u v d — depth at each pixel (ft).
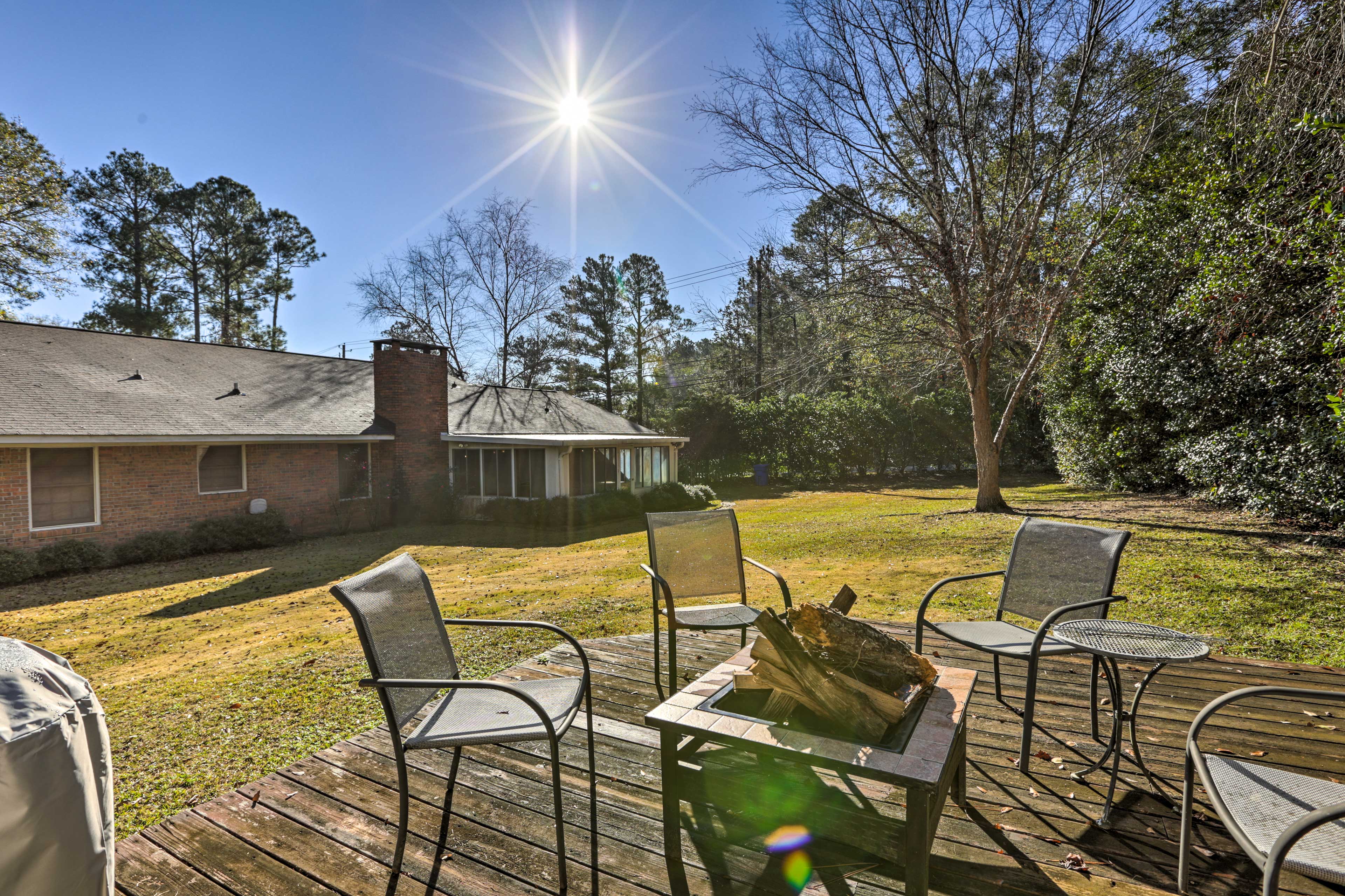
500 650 18.60
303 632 22.75
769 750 6.66
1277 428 29.50
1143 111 36.40
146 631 24.06
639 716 11.71
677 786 7.61
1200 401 34.55
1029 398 59.77
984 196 43.14
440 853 7.85
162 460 40.70
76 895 4.48
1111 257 39.32
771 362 97.14
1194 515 35.40
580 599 25.39
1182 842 6.72
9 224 71.00
